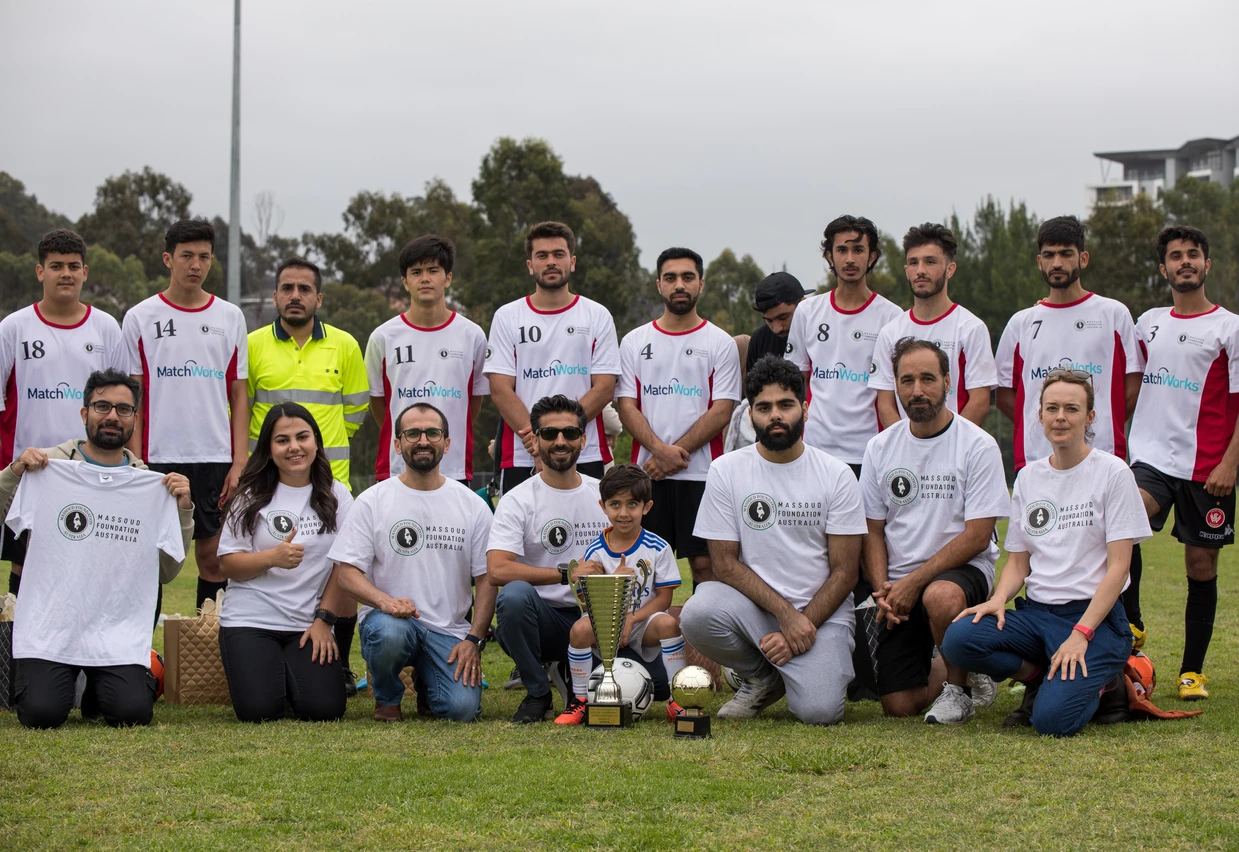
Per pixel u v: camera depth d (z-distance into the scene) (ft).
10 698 17.83
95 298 128.98
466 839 10.66
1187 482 19.94
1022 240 148.56
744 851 10.28
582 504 18.42
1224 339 20.07
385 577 17.74
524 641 17.07
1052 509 16.75
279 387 22.74
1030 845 10.37
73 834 10.84
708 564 22.38
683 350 22.53
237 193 74.38
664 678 18.02
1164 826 10.89
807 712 16.53
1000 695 19.56
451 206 139.74
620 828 10.94
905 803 11.75
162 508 17.74
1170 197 145.48
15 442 21.11
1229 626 26.78
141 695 16.65
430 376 22.57
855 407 22.00
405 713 18.13
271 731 16.01
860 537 17.51
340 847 10.48
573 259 22.67
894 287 148.66
